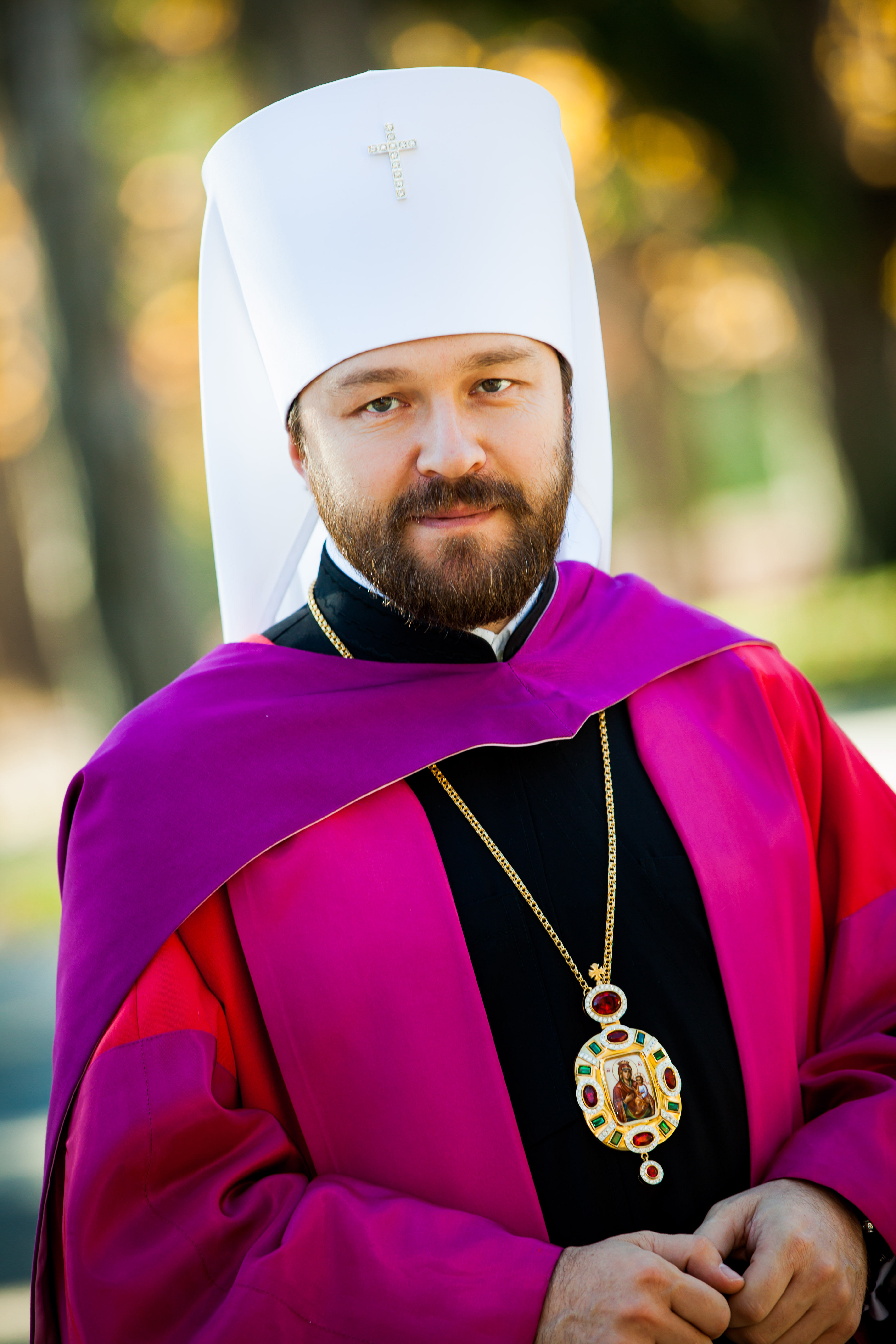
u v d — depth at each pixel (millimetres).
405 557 2961
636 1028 2908
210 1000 2955
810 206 23172
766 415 49938
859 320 24406
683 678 3389
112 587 15867
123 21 18391
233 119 20734
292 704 3160
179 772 3086
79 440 15781
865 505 25219
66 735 29562
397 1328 2584
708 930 3027
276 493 3598
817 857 3396
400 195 3057
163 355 26875
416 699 3143
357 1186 2781
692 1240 2650
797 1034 3109
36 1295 2908
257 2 17031
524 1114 2844
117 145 20484
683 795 3143
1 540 39094
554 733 3090
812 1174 2805
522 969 2932
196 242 23938
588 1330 2529
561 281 3209
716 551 45750
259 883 2967
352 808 3039
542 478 3006
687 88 21938
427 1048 2834
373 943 2889
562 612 3385
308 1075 2857
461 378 2979
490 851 3029
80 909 3023
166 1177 2781
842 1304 2686
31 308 29984
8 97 15555
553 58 21844
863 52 22922
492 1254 2639
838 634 20547
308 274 3094
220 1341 2594
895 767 12031
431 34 21328
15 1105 8125
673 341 38844
